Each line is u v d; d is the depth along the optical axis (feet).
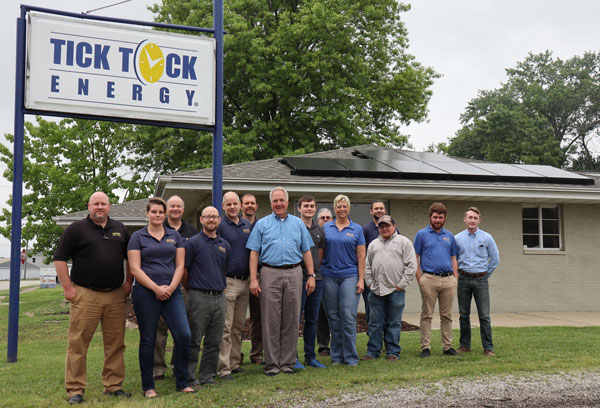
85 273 18.12
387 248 24.63
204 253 19.74
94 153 95.14
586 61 169.37
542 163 144.66
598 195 45.80
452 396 17.66
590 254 48.78
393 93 96.68
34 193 90.79
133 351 27.14
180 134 89.10
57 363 24.49
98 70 26.37
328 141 92.94
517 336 30.17
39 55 25.71
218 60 27.96
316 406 16.79
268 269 21.65
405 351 26.35
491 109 168.55
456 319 39.70
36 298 77.87
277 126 86.53
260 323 24.03
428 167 47.16
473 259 25.72
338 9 85.10
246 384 19.63
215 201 27.09
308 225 23.76
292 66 84.84
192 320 19.65
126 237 18.94
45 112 25.70
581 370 21.02
